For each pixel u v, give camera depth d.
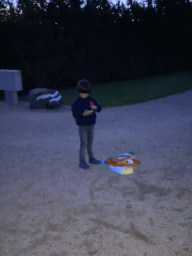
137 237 2.55
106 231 2.65
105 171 3.98
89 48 14.02
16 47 11.31
